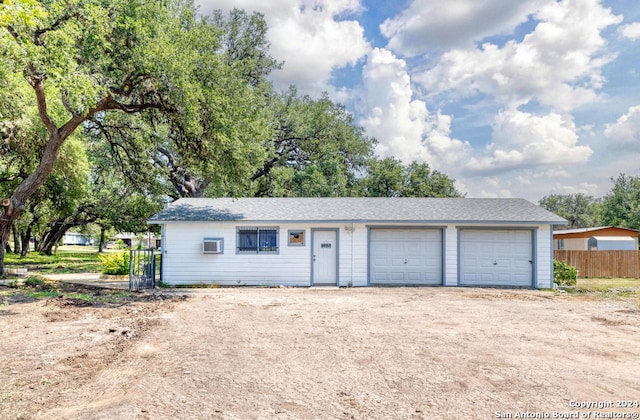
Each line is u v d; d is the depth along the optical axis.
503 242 15.12
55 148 13.90
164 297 11.59
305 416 3.70
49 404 3.84
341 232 15.26
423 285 15.16
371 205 16.97
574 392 4.41
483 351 6.03
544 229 14.97
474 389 4.46
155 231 31.08
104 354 5.65
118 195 29.39
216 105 13.54
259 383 4.58
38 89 12.19
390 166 34.50
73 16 11.00
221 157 15.01
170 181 25.44
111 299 10.95
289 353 5.83
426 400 4.14
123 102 14.90
